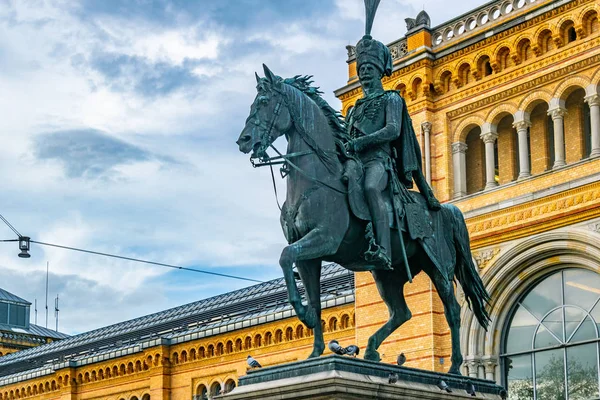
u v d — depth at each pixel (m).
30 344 89.12
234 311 59.12
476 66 39.44
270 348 52.69
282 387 13.05
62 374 65.81
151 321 67.81
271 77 14.91
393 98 15.55
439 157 40.47
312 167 14.50
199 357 57.41
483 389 15.17
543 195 36.28
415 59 40.84
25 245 44.78
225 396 13.62
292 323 51.22
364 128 15.51
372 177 14.77
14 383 70.56
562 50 36.75
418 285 39.00
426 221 15.57
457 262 16.52
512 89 38.25
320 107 15.28
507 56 38.66
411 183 15.72
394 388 13.38
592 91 35.75
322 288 51.16
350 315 47.09
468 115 39.91
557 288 36.19
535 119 39.03
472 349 37.34
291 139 14.88
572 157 37.44
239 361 54.66
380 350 39.69
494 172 38.75
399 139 15.65
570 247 35.19
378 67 16.00
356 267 15.12
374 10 16.44
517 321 37.22
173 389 58.62
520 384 36.66
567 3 36.41
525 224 36.56
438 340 38.25
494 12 39.53
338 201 14.38
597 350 34.62
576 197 35.34
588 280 35.25
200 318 61.72
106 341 69.19
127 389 61.59
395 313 15.76
